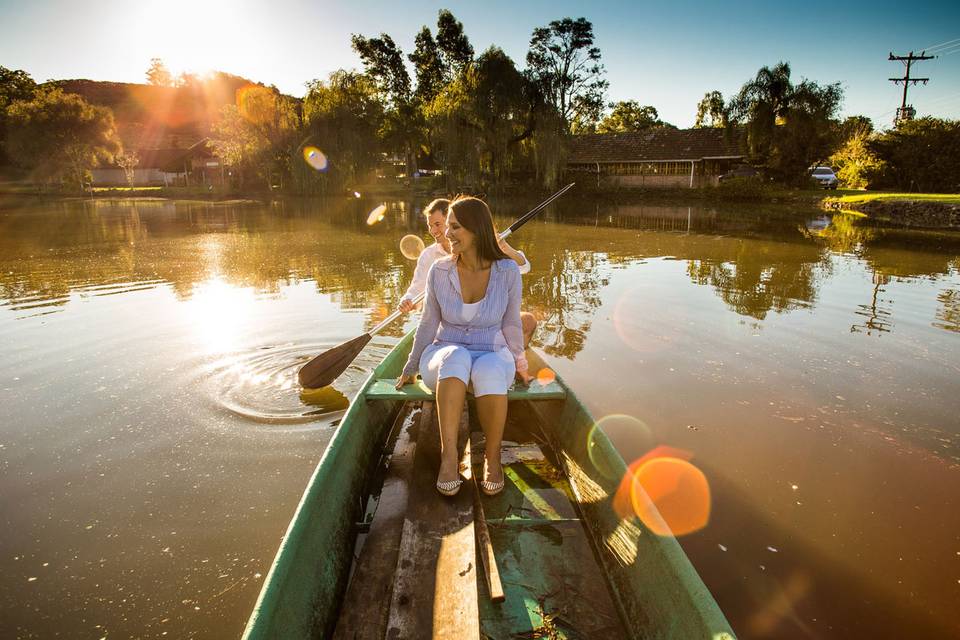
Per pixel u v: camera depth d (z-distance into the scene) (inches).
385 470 111.2
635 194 1261.1
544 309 253.0
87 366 181.9
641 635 68.8
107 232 587.2
